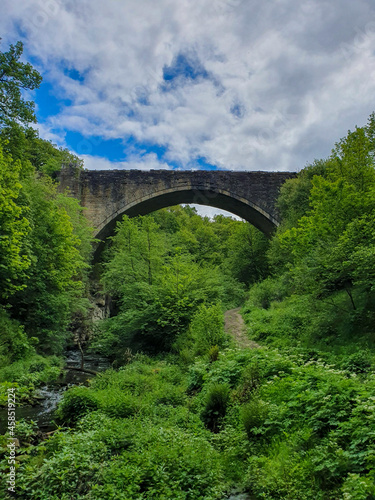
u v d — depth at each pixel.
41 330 16.83
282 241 17.56
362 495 3.70
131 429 6.62
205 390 9.02
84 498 4.51
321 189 15.47
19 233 13.23
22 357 13.79
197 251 45.25
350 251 10.98
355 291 11.85
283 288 22.48
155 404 8.88
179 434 6.33
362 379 7.24
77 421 7.88
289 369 8.07
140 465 5.21
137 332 19.02
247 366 8.66
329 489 4.42
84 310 21.81
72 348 22.83
